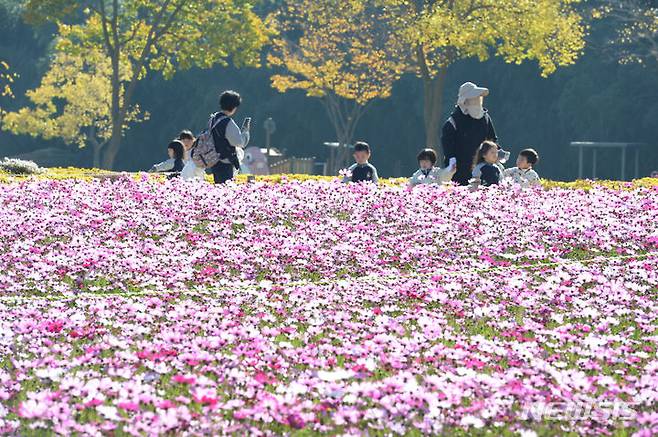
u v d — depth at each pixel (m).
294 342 11.08
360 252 16.86
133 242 17.56
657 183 28.48
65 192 23.05
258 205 20.88
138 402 8.21
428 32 50.00
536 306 13.04
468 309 13.06
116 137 63.66
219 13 63.53
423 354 10.09
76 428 7.69
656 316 12.59
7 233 18.11
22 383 9.38
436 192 22.25
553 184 28.17
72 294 13.66
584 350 10.57
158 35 62.75
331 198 21.62
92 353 9.89
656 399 8.88
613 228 19.17
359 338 11.04
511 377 9.12
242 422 8.05
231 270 15.61
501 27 50.38
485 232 18.67
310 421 8.11
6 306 12.91
